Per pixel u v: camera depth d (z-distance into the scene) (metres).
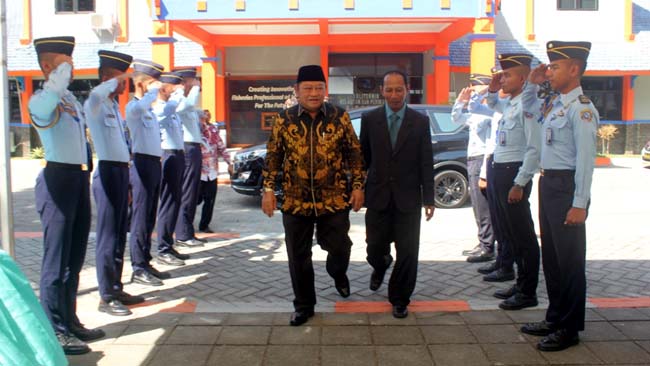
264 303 4.73
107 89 4.14
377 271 4.93
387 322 4.24
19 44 18.75
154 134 5.28
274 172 4.32
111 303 4.48
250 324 4.22
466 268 5.73
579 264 3.72
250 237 7.26
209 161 7.46
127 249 6.59
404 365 3.55
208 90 17.52
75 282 3.96
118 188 4.44
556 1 18.61
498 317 4.32
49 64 3.64
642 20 19.56
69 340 3.73
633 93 19.09
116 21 18.59
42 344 2.67
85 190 3.96
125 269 5.80
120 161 4.45
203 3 13.98
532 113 4.30
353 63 19.11
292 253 4.25
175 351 3.76
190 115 6.59
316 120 4.20
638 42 18.30
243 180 9.49
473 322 4.23
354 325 4.19
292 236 4.24
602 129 18.19
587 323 4.17
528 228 4.46
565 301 3.76
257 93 19.30
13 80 19.00
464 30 15.03
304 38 17.92
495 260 5.90
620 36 18.78
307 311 4.27
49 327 2.81
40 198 3.75
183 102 5.91
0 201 3.74
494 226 5.26
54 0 18.69
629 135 18.98
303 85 4.09
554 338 3.74
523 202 4.46
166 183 5.92
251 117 19.39
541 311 4.44
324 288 5.14
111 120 4.39
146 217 5.29
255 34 17.64
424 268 5.74
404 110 4.42
